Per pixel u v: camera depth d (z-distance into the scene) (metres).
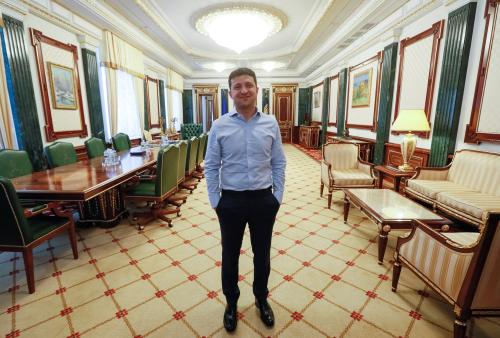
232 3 4.75
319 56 7.17
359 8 4.47
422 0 3.59
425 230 1.56
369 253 2.37
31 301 1.75
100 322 1.57
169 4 4.77
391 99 4.61
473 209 2.32
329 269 2.11
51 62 3.98
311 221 3.09
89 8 4.08
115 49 5.25
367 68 5.48
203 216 3.29
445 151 3.34
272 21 5.10
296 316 1.61
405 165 3.58
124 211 3.20
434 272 1.48
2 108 3.22
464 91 3.14
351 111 6.31
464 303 1.27
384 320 1.58
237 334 1.48
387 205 2.44
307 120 10.41
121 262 2.22
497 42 2.70
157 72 8.25
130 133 6.50
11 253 2.38
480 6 2.90
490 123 2.80
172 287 1.90
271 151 1.44
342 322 1.57
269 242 1.47
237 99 1.28
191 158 4.38
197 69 10.55
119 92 6.01
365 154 5.30
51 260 2.26
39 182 2.27
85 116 4.79
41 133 3.82
